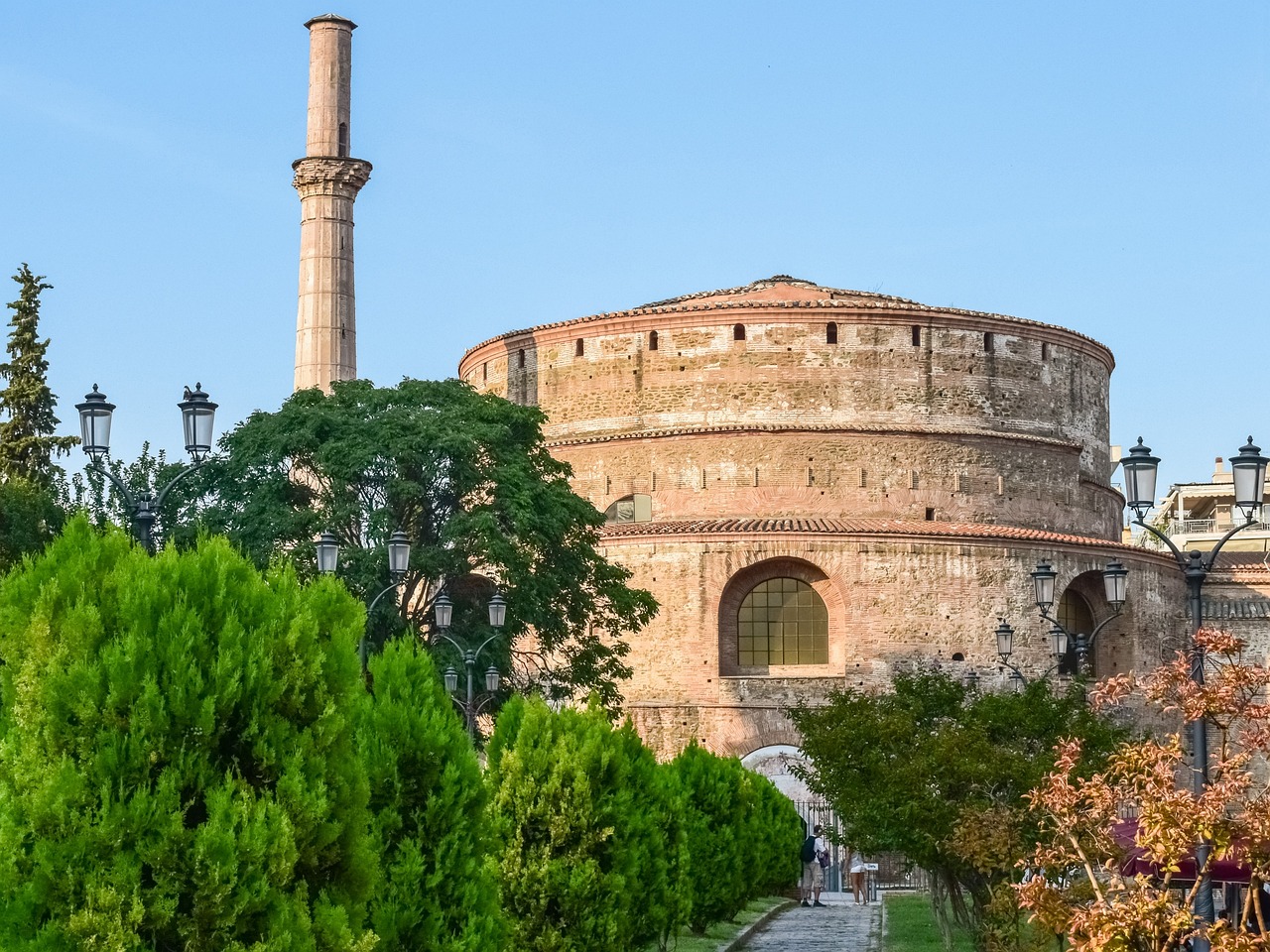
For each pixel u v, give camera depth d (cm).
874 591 7869
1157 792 2302
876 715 4662
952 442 8438
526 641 7881
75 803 1917
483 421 6800
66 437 7944
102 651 1977
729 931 5100
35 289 8094
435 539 6644
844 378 8425
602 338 8669
